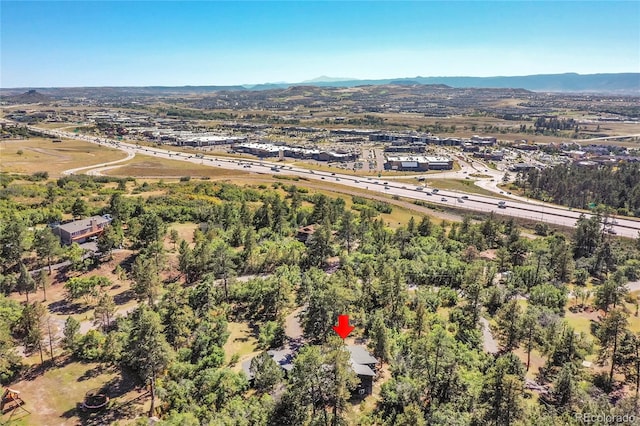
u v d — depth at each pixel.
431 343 68.50
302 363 56.47
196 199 178.12
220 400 63.62
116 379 69.06
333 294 80.94
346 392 55.69
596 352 84.62
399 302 93.12
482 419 56.91
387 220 185.38
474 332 85.25
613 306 102.19
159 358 62.88
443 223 166.38
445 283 114.44
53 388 66.19
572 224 198.12
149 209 149.62
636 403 62.47
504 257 127.81
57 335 80.25
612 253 139.50
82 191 190.50
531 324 81.56
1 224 123.94
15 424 57.44
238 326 87.50
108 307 82.88
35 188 188.00
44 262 109.69
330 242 131.38
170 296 88.62
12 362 68.69
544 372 77.06
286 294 92.19
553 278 122.38
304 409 55.72
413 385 64.88
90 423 59.59
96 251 115.00
